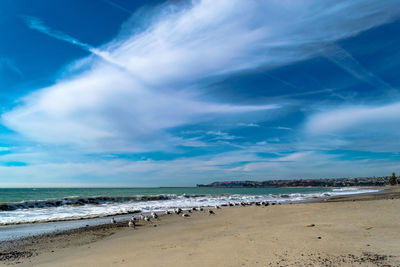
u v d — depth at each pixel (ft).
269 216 54.65
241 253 23.91
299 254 22.47
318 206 65.92
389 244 24.16
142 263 22.88
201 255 24.20
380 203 61.87
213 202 124.06
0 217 68.69
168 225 52.54
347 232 30.71
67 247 35.63
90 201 113.91
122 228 50.96
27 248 35.47
